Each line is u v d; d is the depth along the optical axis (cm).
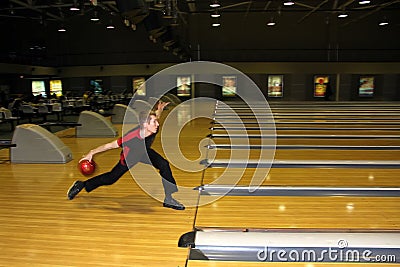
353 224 281
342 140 654
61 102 1226
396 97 1698
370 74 1673
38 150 516
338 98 1720
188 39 1689
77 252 244
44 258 237
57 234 274
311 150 567
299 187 377
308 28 1642
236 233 265
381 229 271
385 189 368
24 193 378
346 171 439
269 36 1669
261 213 307
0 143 529
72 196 347
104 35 1730
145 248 248
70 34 1742
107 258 235
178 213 311
